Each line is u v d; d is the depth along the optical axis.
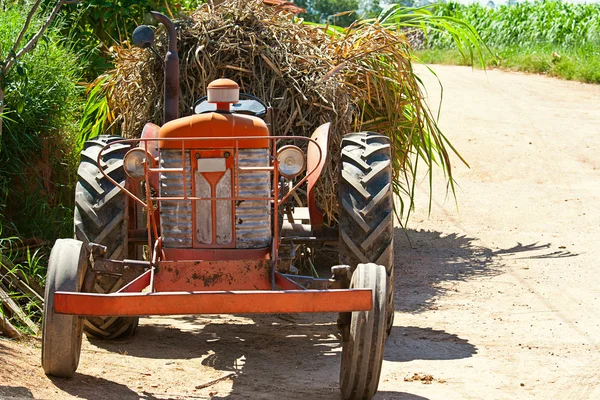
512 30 33.31
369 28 7.70
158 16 5.59
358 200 5.46
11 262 5.95
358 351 4.29
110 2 9.25
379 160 5.66
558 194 11.62
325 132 5.22
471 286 7.41
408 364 5.27
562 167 13.22
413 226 10.05
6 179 6.97
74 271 4.40
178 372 5.01
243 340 5.81
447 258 8.52
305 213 6.75
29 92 7.08
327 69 7.01
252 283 4.59
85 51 9.14
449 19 8.86
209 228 4.74
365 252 5.41
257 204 4.77
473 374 5.07
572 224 10.05
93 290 4.68
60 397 4.23
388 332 5.75
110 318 5.53
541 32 32.97
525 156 13.84
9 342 5.10
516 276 7.77
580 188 12.00
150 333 5.95
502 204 11.11
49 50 7.69
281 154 4.55
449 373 5.08
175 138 4.48
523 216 10.48
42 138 7.36
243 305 4.14
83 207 5.33
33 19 7.88
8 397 3.99
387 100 7.53
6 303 5.51
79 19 9.35
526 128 16.05
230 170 4.69
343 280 4.62
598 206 10.92
